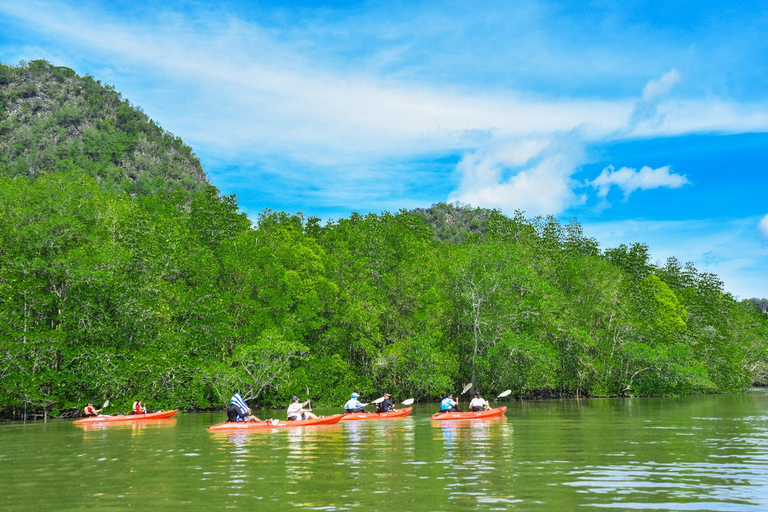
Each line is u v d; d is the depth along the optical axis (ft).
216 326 146.51
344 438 67.82
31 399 115.65
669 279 291.79
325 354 172.24
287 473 42.50
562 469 43.45
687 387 205.16
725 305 271.28
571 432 73.26
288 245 185.16
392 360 169.78
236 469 44.88
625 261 275.59
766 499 32.63
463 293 180.75
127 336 133.28
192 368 135.13
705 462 46.83
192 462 49.34
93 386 120.67
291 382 148.15
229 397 138.92
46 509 32.40
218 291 155.43
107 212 151.33
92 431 84.84
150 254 142.72
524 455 51.55
